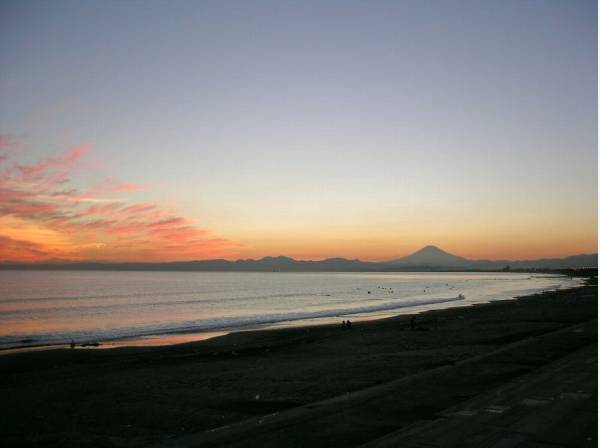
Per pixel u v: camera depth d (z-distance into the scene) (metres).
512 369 16.56
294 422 11.03
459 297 90.56
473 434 9.55
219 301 83.81
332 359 22.81
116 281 181.12
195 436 10.61
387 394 13.49
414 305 73.00
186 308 69.12
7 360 26.05
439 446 8.89
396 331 35.09
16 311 62.19
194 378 18.55
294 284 167.25
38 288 123.12
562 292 89.19
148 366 22.92
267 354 26.19
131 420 12.54
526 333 29.64
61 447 10.38
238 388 16.19
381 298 92.75
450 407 11.79
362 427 10.41
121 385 17.50
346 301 84.62
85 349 30.67
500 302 69.56
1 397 15.80
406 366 19.28
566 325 33.50
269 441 9.70
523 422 10.25
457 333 31.86
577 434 9.41
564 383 13.98
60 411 13.80
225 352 27.34
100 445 10.41
